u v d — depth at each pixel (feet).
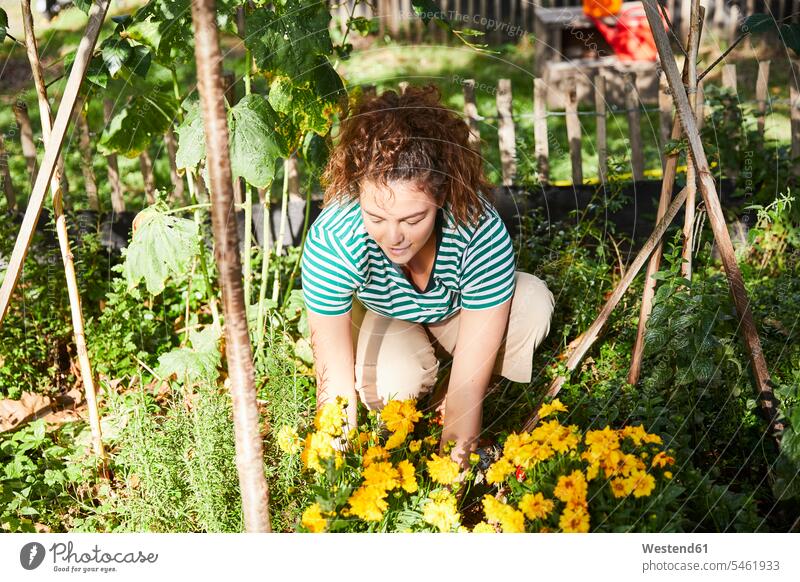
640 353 8.13
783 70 19.54
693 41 7.57
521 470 6.86
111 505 7.18
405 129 6.06
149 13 7.84
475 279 7.05
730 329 8.32
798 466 6.79
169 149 11.84
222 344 9.35
